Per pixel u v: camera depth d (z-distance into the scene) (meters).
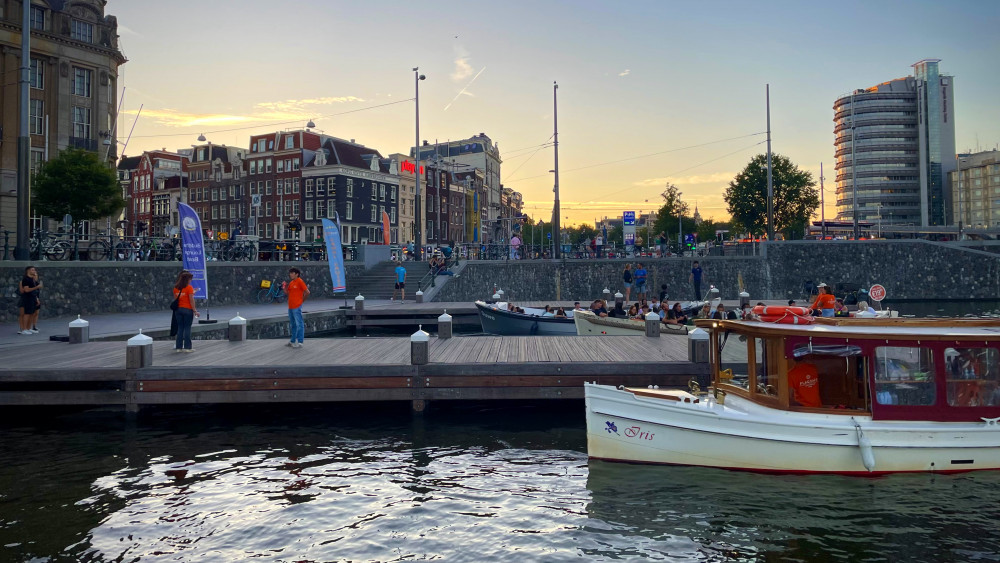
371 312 28.11
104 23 46.88
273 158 75.56
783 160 74.00
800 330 9.24
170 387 12.30
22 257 21.69
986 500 8.36
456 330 28.17
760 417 9.34
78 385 12.82
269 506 8.18
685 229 85.62
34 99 42.62
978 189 142.00
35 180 33.44
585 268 44.41
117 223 46.97
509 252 46.38
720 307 19.14
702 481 9.09
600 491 8.73
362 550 6.96
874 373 9.22
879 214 135.00
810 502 8.33
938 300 46.22
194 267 19.88
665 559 6.81
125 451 10.58
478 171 105.62
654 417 9.72
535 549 7.00
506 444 11.02
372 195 75.94
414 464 9.91
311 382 12.39
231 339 16.81
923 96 147.12
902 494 8.56
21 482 9.04
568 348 15.38
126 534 7.32
